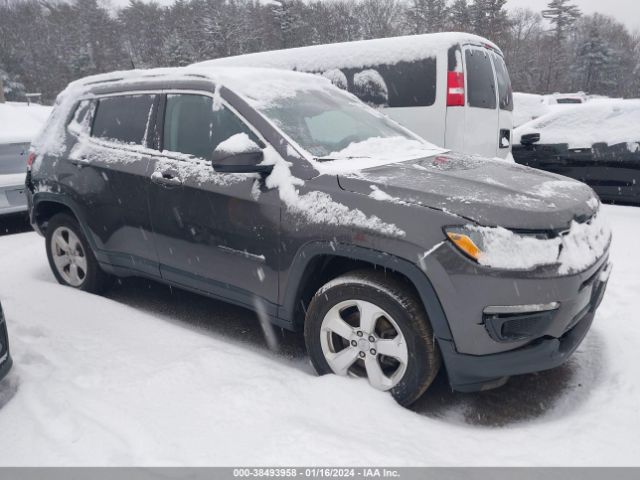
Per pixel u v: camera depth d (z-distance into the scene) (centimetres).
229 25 6469
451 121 591
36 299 388
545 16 7262
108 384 268
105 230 386
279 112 327
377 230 252
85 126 411
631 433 243
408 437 234
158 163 348
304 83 383
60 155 414
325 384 269
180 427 233
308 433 226
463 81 588
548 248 239
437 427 246
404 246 245
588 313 279
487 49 644
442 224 241
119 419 237
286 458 212
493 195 257
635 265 482
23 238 648
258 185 296
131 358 296
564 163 762
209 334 370
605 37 7862
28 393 256
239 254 307
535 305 235
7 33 7512
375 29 7262
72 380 271
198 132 339
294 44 6475
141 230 360
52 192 414
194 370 281
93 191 385
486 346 240
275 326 382
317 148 312
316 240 271
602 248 272
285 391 262
